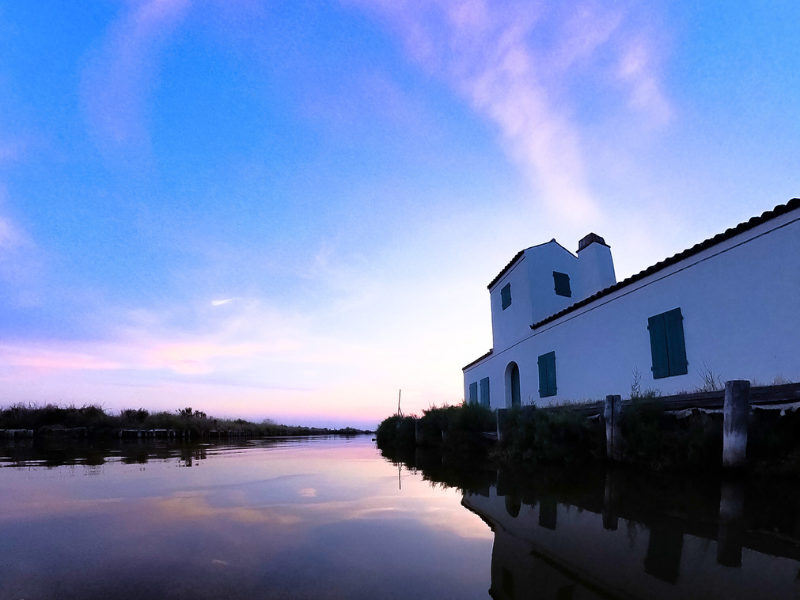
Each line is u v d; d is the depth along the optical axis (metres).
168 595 2.64
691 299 8.52
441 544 3.63
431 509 5.06
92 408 30.53
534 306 15.40
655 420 7.14
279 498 5.83
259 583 2.82
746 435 5.51
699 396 6.38
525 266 15.95
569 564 3.02
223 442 25.00
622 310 10.48
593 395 11.41
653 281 9.53
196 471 9.04
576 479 6.62
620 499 4.99
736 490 4.99
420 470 9.08
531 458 9.19
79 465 10.22
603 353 11.09
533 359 15.03
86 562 3.26
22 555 3.43
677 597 2.40
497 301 18.97
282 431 49.28
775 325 6.86
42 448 16.70
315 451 16.48
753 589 2.46
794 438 5.44
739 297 7.51
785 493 4.75
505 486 6.44
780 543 3.19
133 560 3.30
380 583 2.80
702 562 2.91
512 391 17.66
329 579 2.89
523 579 2.80
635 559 3.03
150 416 33.00
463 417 14.18
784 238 6.82
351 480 7.62
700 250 8.31
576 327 12.37
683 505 4.48
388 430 24.08
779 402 5.48
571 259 16.94
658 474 6.36
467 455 12.52
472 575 2.92
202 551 3.51
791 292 6.65
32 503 5.52
